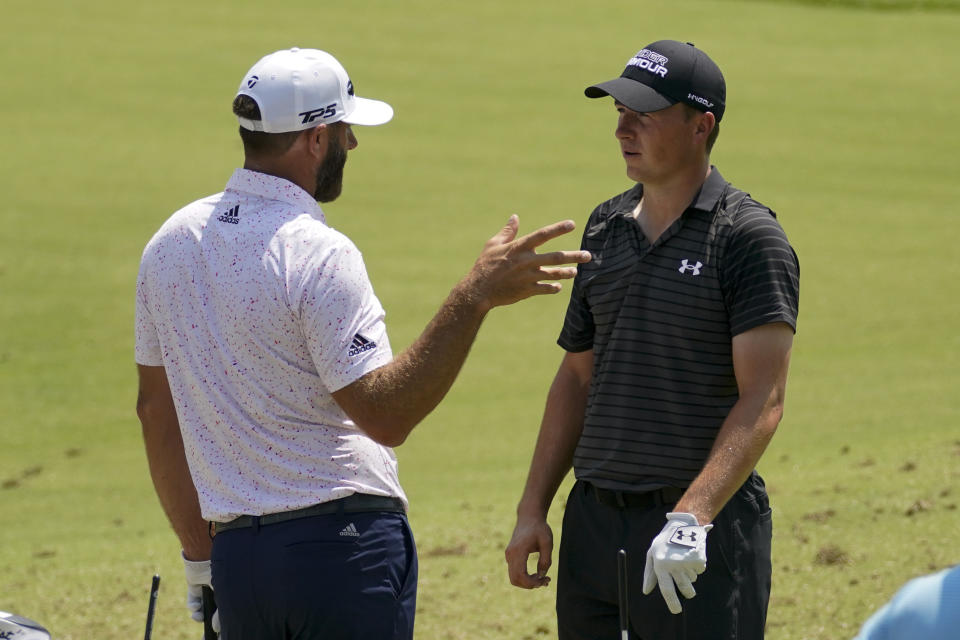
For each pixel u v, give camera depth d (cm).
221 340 1298
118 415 5203
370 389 1256
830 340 5803
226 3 15488
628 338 1462
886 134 10656
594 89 1456
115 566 2886
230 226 1307
